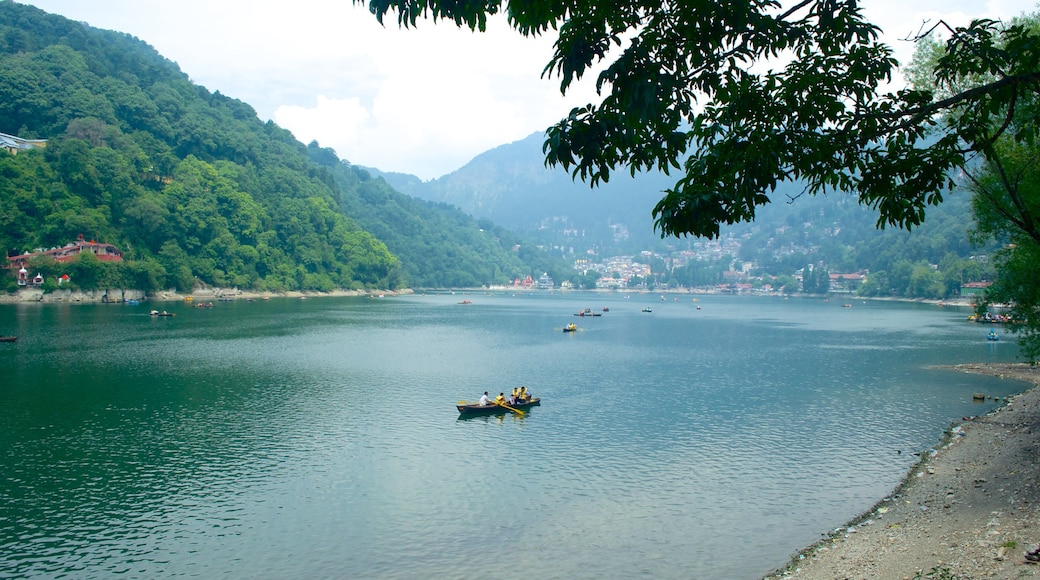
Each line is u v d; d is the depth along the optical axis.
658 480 39.06
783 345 111.81
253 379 72.94
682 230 10.34
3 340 99.38
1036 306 48.28
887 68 10.13
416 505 35.41
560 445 46.56
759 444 46.59
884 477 38.88
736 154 10.20
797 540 30.50
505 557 29.41
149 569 28.30
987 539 25.98
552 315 195.75
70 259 185.88
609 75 9.18
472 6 9.11
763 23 9.54
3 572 27.97
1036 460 37.19
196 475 40.16
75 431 49.84
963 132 10.87
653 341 119.00
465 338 121.69
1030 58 9.77
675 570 27.94
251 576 27.77
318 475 40.19
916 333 134.75
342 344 107.50
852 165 10.69
